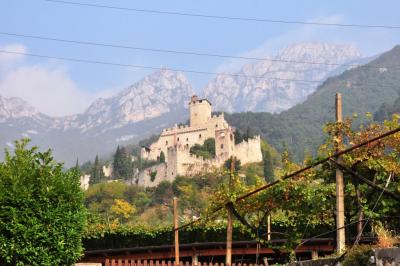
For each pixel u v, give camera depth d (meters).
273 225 31.80
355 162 22.64
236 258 34.91
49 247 20.81
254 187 24.44
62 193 21.55
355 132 22.89
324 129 22.91
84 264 24.03
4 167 21.34
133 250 33.31
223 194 24.23
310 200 23.69
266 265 24.64
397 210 23.02
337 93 22.81
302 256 33.47
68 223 21.45
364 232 26.92
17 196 20.38
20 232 20.22
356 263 14.28
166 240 33.94
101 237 34.78
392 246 14.20
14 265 20.28
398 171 22.28
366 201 23.70
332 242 29.81
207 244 32.12
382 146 22.77
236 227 32.28
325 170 23.80
